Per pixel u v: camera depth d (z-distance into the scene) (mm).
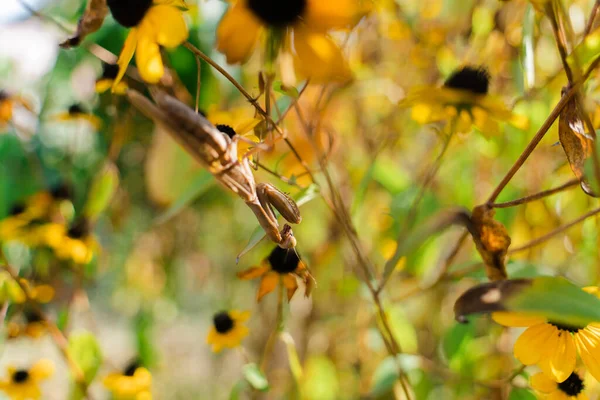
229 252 842
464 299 295
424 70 574
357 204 435
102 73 467
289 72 302
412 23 558
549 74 440
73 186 592
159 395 812
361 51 571
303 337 645
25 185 601
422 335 565
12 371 506
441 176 502
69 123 589
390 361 443
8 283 483
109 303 884
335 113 563
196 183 355
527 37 380
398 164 596
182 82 446
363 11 308
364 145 584
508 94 457
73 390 477
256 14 296
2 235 510
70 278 607
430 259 480
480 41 462
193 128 279
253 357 729
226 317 449
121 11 309
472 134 464
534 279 290
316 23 296
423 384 477
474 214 332
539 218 471
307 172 381
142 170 644
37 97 618
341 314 638
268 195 308
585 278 486
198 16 443
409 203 480
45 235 508
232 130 339
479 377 468
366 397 494
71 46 335
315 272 589
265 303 716
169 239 762
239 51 297
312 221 604
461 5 519
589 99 341
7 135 608
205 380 866
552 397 341
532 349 314
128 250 720
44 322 490
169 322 876
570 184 320
